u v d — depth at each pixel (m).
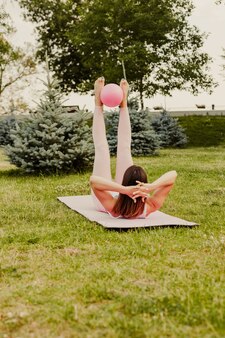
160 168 13.27
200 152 20.59
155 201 6.48
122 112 7.32
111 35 31.25
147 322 2.95
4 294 3.56
